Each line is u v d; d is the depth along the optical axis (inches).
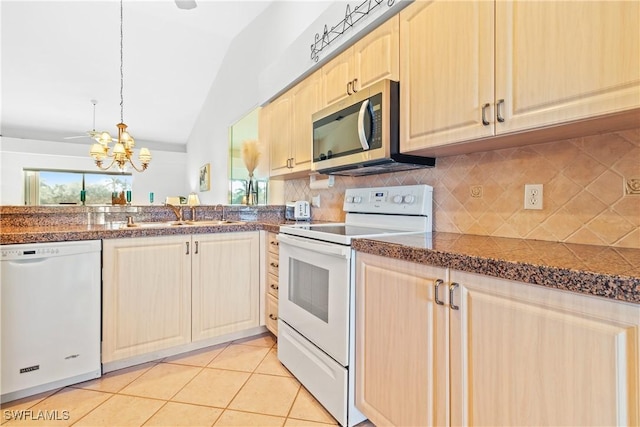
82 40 176.6
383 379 50.8
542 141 50.8
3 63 188.9
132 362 78.6
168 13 155.3
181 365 79.0
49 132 266.1
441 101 54.0
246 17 147.9
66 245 67.2
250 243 94.2
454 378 40.4
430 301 43.3
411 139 59.8
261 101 119.2
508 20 44.6
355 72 73.7
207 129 235.1
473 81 49.0
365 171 82.0
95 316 71.3
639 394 26.3
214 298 88.4
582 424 29.4
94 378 72.3
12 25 164.4
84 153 275.9
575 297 29.8
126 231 74.6
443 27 53.5
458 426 39.9
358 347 55.8
